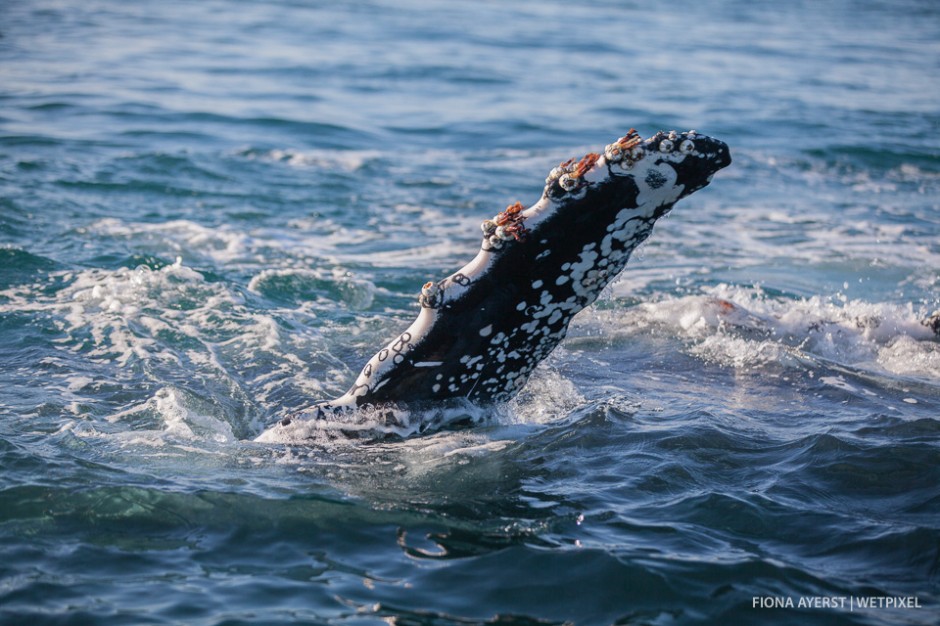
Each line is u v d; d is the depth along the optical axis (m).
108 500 12.64
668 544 11.78
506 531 12.13
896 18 114.38
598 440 14.95
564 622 10.29
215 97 49.56
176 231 28.73
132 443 14.55
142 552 11.52
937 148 45.41
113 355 18.45
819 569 11.25
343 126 45.34
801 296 25.75
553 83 58.47
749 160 42.47
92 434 14.80
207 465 13.89
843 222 33.66
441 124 46.97
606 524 12.31
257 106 48.19
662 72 64.38
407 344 14.37
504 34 79.12
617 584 10.89
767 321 21.52
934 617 10.27
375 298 24.06
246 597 10.61
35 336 19.20
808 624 10.20
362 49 67.50
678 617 10.36
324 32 74.69
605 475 13.75
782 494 13.12
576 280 13.87
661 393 17.44
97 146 38.50
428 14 90.50
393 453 14.20
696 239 31.28
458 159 40.91
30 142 38.12
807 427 15.65
